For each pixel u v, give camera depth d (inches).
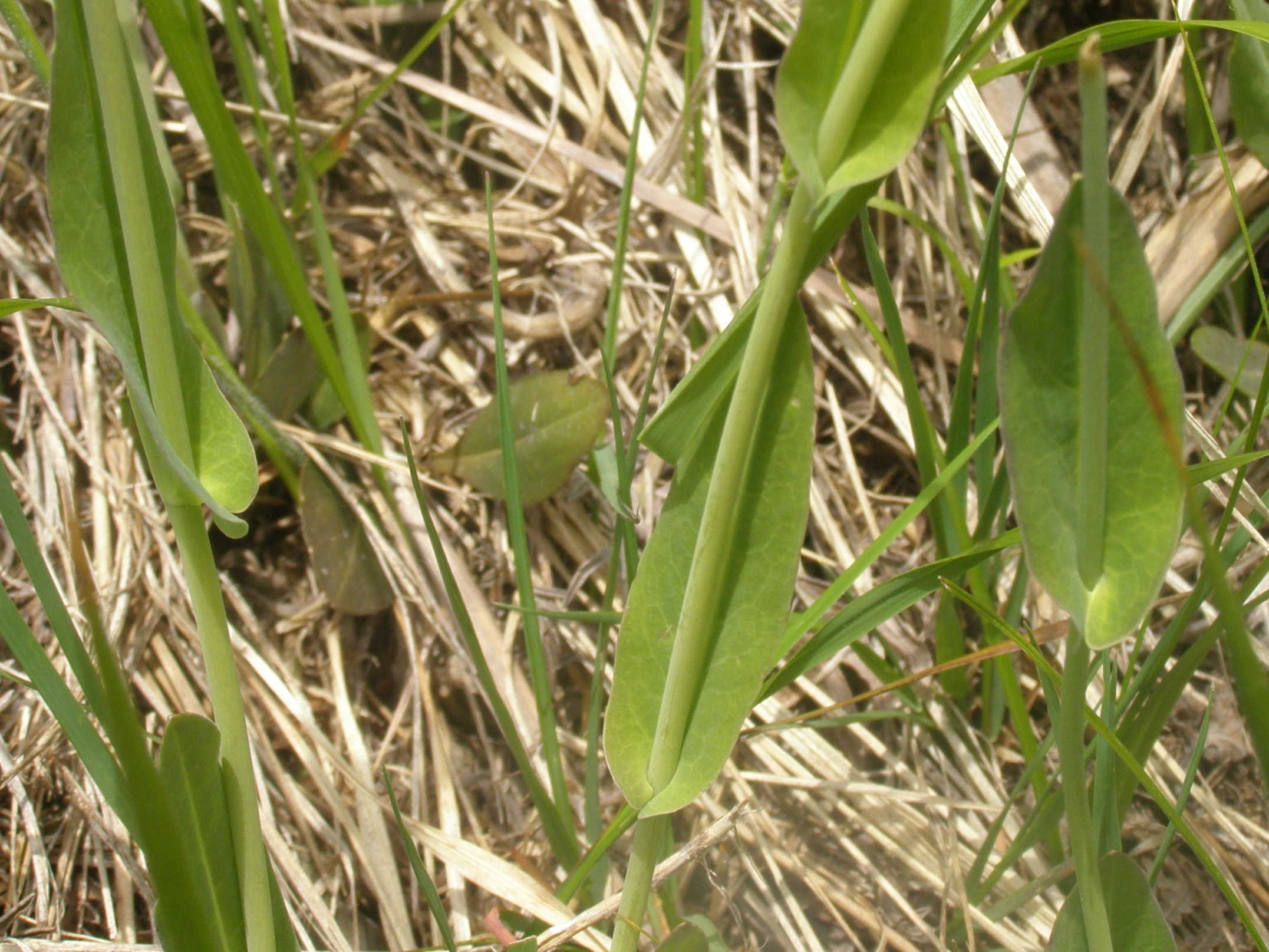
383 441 16.9
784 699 15.5
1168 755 14.4
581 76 19.4
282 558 16.5
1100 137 7.6
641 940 12.4
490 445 15.2
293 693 14.8
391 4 19.3
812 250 8.9
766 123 19.7
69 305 9.9
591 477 15.9
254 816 9.7
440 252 18.2
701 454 9.3
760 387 8.6
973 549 10.9
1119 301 8.0
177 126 18.2
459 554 15.7
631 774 9.5
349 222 18.7
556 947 11.4
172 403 9.1
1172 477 8.2
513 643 15.6
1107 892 9.8
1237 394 16.3
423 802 14.5
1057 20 18.8
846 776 14.5
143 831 8.4
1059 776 12.6
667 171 18.5
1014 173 15.4
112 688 8.0
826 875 13.9
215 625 9.5
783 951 13.3
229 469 9.3
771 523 9.2
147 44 18.5
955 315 17.7
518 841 14.2
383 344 17.9
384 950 13.7
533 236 18.5
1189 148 17.1
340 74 19.3
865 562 11.4
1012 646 11.9
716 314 17.8
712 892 13.5
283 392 15.5
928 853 13.9
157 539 15.8
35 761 14.1
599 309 18.2
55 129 8.8
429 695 15.1
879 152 8.1
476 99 18.8
